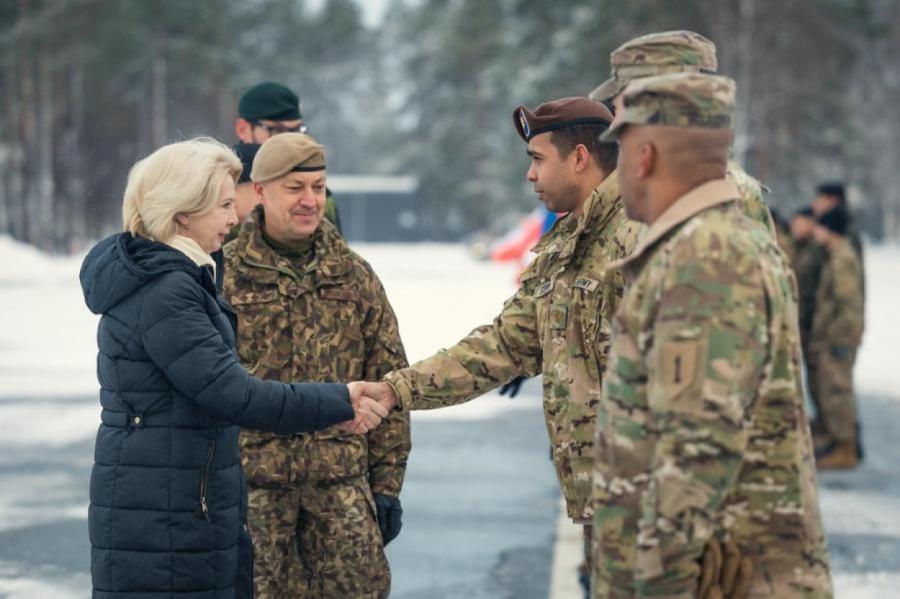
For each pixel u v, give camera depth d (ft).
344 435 15.61
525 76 254.68
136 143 255.91
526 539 25.31
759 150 197.47
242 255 15.94
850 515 27.58
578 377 13.60
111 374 12.75
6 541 24.80
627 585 10.16
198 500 12.70
